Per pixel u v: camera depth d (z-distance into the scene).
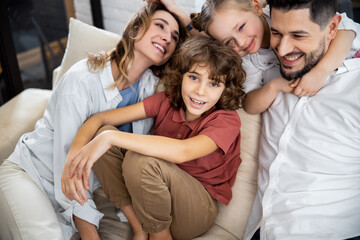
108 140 1.08
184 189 1.11
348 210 1.09
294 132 1.18
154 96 1.30
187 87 1.17
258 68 1.33
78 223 1.18
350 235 1.07
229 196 1.25
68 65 1.61
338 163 1.11
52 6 2.36
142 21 1.23
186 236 1.19
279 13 1.03
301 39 1.05
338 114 1.10
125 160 1.11
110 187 1.18
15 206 1.14
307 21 1.01
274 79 1.22
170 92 1.26
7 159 1.30
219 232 1.23
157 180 1.06
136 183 1.06
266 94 1.22
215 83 1.17
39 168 1.29
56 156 1.25
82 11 2.46
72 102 1.24
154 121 1.40
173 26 1.26
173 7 1.29
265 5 1.34
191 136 1.23
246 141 1.32
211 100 1.18
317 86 1.12
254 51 1.24
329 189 1.11
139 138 1.09
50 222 1.13
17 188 1.19
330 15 1.02
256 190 1.28
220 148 1.21
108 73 1.28
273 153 1.23
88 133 1.19
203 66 1.13
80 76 1.25
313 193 1.11
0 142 1.42
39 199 1.18
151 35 1.23
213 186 1.23
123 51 1.29
